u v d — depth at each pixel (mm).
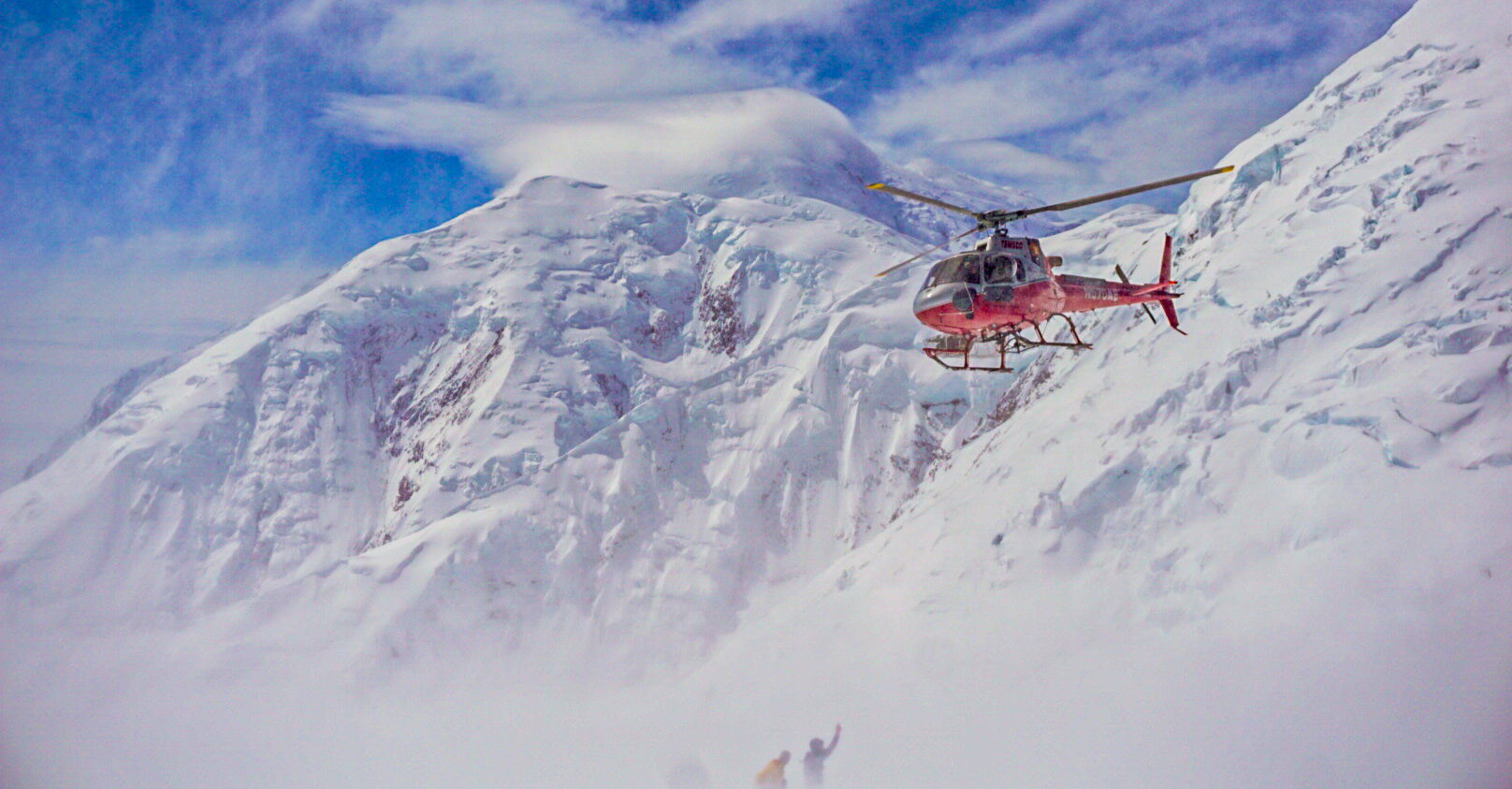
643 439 105500
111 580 111250
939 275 23422
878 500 98750
